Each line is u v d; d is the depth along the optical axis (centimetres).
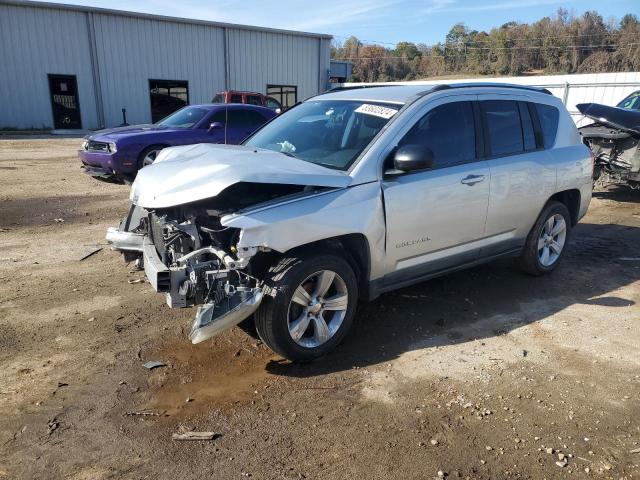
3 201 896
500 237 503
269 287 352
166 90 2839
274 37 3127
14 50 2414
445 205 433
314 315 377
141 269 521
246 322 440
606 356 404
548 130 546
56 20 2473
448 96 452
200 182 348
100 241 670
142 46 2711
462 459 288
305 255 364
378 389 353
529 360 395
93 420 315
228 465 281
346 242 399
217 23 2880
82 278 536
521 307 492
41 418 314
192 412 325
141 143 1023
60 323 435
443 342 420
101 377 359
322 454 290
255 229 337
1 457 282
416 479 273
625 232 772
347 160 400
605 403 343
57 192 988
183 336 419
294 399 341
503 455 292
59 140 2131
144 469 277
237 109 1140
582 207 592
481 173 459
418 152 379
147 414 322
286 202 354
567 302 507
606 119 948
